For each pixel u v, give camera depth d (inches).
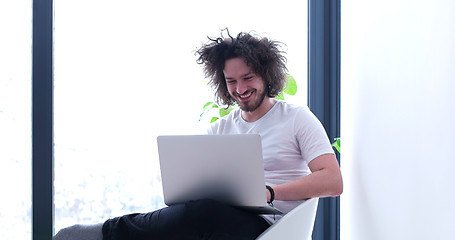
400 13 61.5
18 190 93.7
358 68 78.1
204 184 57.1
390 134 64.9
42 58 87.2
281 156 67.0
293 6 100.8
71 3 96.7
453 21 48.3
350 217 81.5
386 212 65.9
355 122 79.4
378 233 68.6
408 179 59.1
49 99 87.4
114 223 57.4
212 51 73.4
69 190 96.7
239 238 53.2
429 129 53.6
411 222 58.2
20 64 93.4
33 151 86.7
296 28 100.7
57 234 58.4
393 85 63.9
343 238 85.7
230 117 75.7
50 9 87.6
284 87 74.5
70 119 96.7
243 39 71.4
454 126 47.9
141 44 99.4
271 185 65.9
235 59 69.4
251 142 53.4
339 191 62.1
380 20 68.5
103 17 98.3
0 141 93.0
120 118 98.9
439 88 51.3
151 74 99.7
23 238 94.3
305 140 66.0
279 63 72.2
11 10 93.1
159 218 54.5
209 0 100.0
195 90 100.3
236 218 53.7
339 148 91.2
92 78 97.7
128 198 99.6
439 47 51.2
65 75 96.3
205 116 98.9
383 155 67.3
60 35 96.0
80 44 97.1
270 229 52.1
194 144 55.9
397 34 62.5
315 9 100.8
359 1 78.1
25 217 94.1
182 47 100.2
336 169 63.0
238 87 69.4
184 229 52.3
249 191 55.2
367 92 73.8
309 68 100.8
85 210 97.7
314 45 100.8
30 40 93.7
